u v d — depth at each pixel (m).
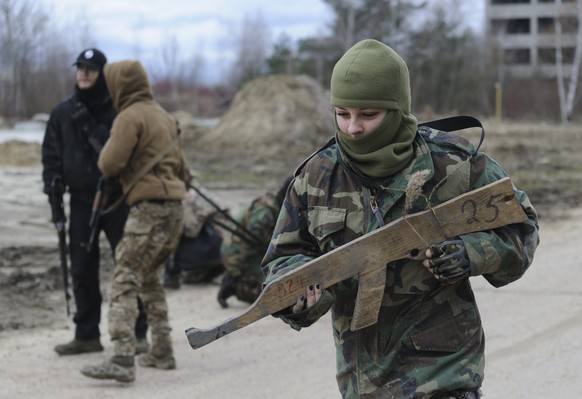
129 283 7.31
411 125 3.79
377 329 3.85
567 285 11.00
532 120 69.38
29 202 18.77
